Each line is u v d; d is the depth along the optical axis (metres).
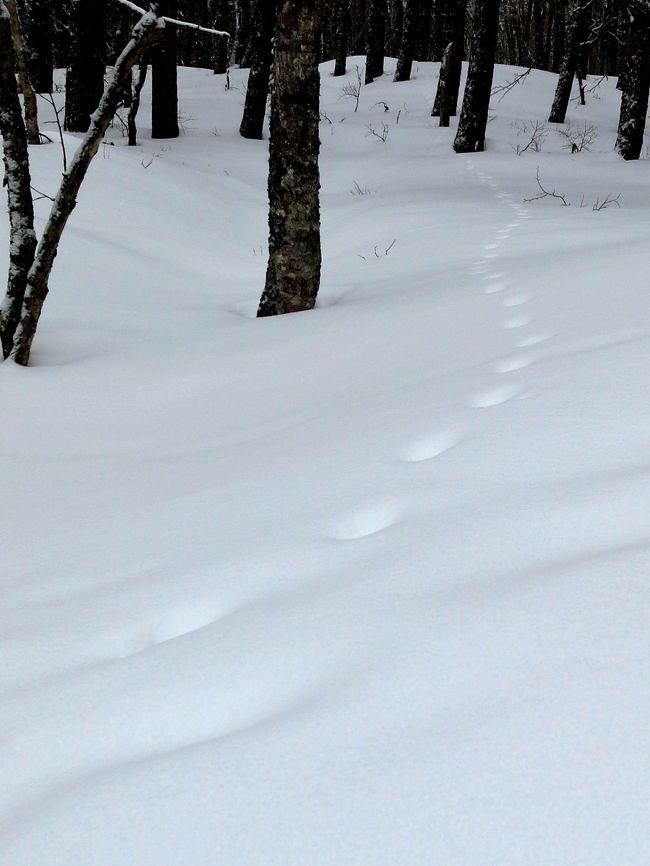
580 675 1.19
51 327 5.41
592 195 11.65
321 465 2.57
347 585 1.68
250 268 8.40
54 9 17.28
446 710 1.19
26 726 1.45
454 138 17.02
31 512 2.91
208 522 2.35
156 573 2.05
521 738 1.08
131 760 1.30
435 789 1.03
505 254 6.60
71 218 8.18
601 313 3.62
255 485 2.57
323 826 1.01
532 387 2.74
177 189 10.80
